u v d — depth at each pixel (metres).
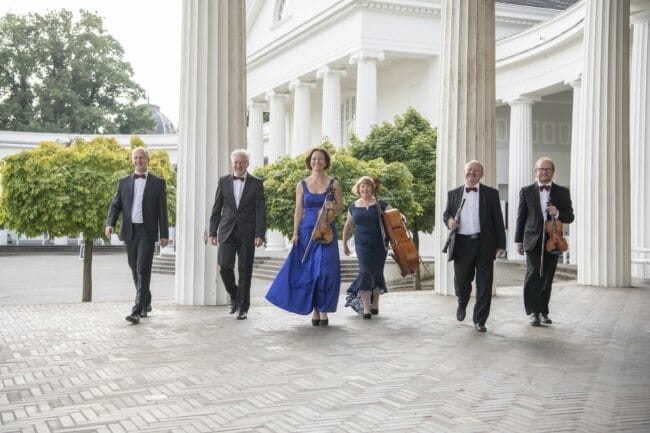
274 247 38.31
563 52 25.50
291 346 7.11
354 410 4.70
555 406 4.84
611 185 14.73
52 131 60.34
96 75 63.91
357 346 7.15
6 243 46.50
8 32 62.06
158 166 17.73
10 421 4.39
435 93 32.47
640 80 17.95
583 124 15.24
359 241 9.24
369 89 31.34
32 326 8.27
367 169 20.36
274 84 40.03
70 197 15.80
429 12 31.92
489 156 12.37
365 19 31.28
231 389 5.27
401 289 20.52
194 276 10.56
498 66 28.97
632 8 18.09
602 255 14.68
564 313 10.06
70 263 34.97
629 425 4.38
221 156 10.68
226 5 10.74
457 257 8.39
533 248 8.64
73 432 4.16
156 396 5.05
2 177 16.11
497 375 5.83
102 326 8.30
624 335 8.04
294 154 38.03
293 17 39.12
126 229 8.60
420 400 4.98
